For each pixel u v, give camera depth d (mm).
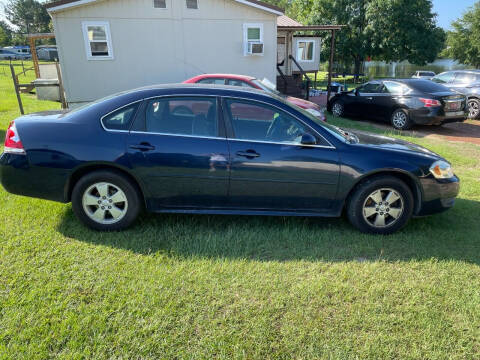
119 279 2891
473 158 7301
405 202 3811
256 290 2834
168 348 2248
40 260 3107
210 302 2674
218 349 2260
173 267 3094
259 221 4125
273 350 2277
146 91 3697
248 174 3619
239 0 12117
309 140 3584
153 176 3572
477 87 12234
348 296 2799
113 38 11320
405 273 3162
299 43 22062
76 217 3760
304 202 3771
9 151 3545
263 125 3693
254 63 13062
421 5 34344
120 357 2162
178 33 11906
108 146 3508
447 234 3965
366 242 3715
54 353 2166
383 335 2420
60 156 3494
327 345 2324
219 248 3451
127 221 3689
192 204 3748
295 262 3275
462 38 45531
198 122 3656
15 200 4375
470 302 2783
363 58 38125
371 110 11320
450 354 2305
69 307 2549
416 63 36531
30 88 9836
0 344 2207
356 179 3688
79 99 11477
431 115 9773
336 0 36062
